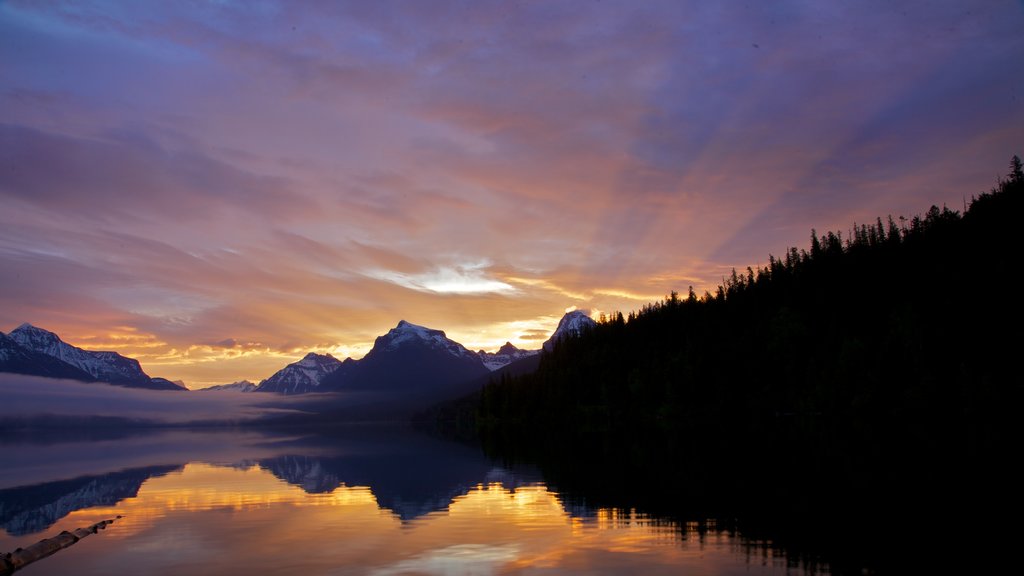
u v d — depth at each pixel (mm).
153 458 78750
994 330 106500
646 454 64375
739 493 35562
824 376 115875
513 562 22453
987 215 143250
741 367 139750
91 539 27969
